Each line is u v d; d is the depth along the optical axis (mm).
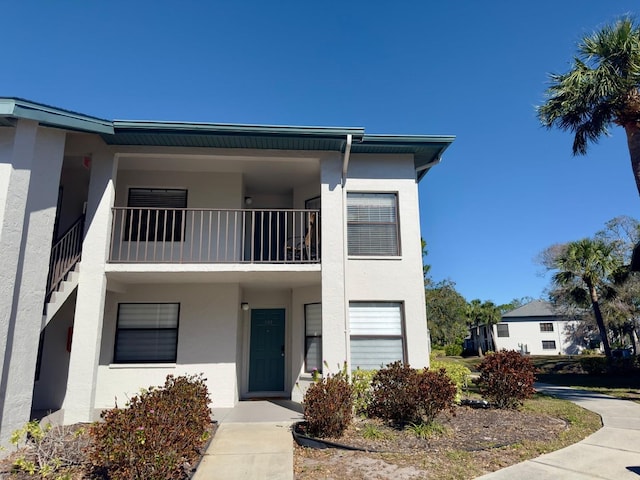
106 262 8805
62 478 4672
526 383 9484
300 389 10547
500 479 5062
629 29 10875
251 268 9102
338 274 9289
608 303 26094
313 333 10828
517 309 50656
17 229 6422
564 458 5879
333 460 5945
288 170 10930
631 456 5965
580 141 12617
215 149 9633
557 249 29188
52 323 9969
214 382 10359
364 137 9602
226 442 6824
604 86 10969
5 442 6023
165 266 8914
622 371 20625
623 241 27156
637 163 11164
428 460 5801
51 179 7285
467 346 58094
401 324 9922
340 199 9727
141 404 5156
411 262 10102
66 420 8000
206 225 10969
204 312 10727
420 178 11711
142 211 10945
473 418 8336
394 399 7734
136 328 10680
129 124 8422
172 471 4777
